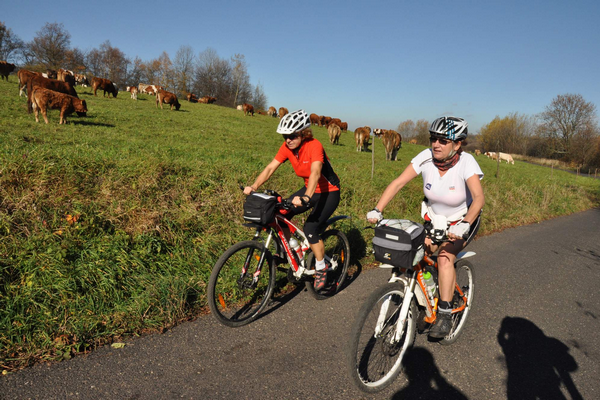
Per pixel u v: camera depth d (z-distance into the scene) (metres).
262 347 2.83
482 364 2.81
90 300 3.07
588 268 5.59
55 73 38.03
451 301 2.62
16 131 9.02
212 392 2.28
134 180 4.93
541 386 2.57
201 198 5.16
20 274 3.13
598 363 2.93
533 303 4.08
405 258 2.07
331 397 2.30
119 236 3.87
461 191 2.58
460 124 2.41
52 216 3.89
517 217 8.95
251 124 27.47
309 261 3.64
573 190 15.02
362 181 8.36
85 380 2.31
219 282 3.43
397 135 20.72
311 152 3.18
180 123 19.80
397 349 2.51
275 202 3.07
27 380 2.26
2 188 3.93
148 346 2.73
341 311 3.55
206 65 75.25
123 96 34.00
